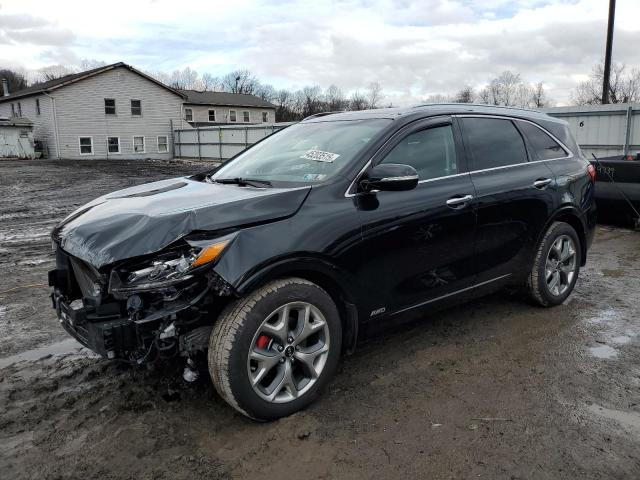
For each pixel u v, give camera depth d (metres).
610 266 6.41
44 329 4.54
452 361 3.76
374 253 3.31
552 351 3.92
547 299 4.72
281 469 2.62
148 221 2.88
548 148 4.79
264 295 2.87
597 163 8.68
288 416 3.06
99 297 2.83
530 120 4.76
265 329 2.90
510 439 2.82
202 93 59.38
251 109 59.69
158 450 2.77
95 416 3.10
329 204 3.18
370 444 2.80
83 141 40.06
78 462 2.68
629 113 13.54
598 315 4.66
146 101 42.41
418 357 3.82
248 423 3.01
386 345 4.04
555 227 4.66
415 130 3.76
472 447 2.76
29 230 10.00
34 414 3.13
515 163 4.39
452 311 4.76
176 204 3.11
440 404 3.18
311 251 2.98
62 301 3.19
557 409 3.11
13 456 2.73
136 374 3.60
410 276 3.56
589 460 2.64
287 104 92.06
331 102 89.25
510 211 4.18
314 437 2.87
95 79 39.78
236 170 4.06
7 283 6.00
